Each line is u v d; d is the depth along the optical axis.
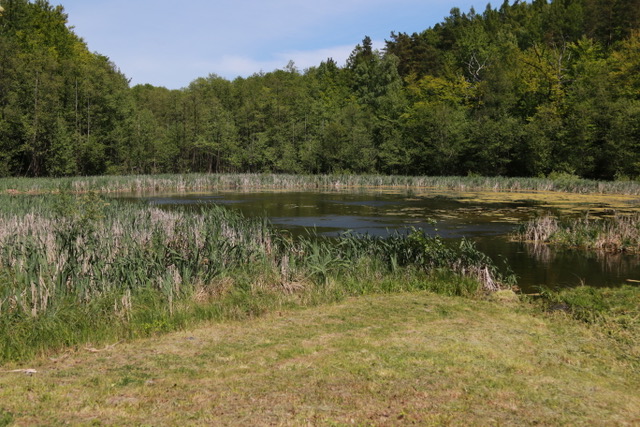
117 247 11.09
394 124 65.69
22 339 6.62
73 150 52.09
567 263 12.74
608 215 22.05
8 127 47.03
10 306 7.73
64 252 10.12
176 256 9.87
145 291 9.04
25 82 49.62
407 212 24.08
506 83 59.53
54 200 19.16
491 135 52.59
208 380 5.28
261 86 87.88
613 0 66.25
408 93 73.12
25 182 34.91
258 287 9.58
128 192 38.16
